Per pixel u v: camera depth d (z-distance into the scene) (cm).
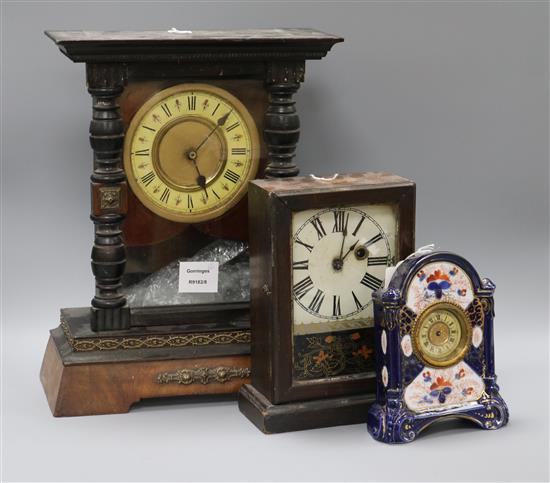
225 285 214
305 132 238
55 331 218
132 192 210
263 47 206
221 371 208
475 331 198
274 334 198
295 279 198
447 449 194
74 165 235
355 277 201
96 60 201
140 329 209
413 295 195
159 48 203
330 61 237
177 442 197
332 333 201
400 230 201
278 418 199
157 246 212
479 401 200
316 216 198
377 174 205
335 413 201
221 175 212
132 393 206
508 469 189
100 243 207
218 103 210
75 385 204
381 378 197
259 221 199
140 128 208
